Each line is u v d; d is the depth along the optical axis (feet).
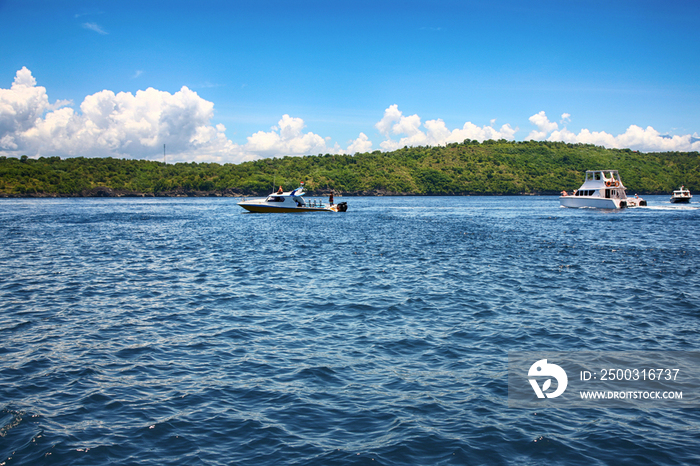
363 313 51.52
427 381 33.68
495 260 90.07
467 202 499.51
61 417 28.37
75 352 39.29
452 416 28.63
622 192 272.92
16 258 91.56
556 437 26.32
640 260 89.35
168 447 25.31
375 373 35.12
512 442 25.84
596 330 45.16
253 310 52.85
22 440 25.84
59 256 94.79
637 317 49.67
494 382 33.53
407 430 26.91
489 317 49.80
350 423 27.78
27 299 57.67
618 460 24.27
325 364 36.78
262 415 28.68
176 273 76.07
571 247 109.81
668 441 26.02
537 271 77.71
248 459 24.22
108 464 23.85
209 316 50.34
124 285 66.33
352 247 111.55
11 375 34.45
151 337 43.24
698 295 59.72
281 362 37.22
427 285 66.33
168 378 34.14
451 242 121.70
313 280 70.23
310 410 29.35
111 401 30.40
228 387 32.58
